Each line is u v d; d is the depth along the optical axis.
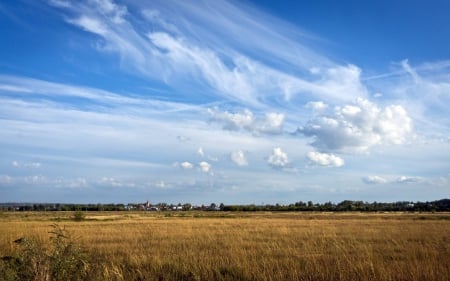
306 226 44.25
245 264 14.53
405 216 85.44
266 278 12.84
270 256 18.64
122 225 47.53
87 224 50.03
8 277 9.57
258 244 24.64
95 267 12.20
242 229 39.03
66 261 10.25
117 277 12.13
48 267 10.06
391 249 21.78
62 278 10.12
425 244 23.77
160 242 26.22
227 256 17.98
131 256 17.52
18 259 10.29
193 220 65.75
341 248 21.59
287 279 13.02
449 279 12.41
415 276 12.57
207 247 23.16
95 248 21.67
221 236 30.64
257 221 59.69
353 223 51.19
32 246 10.29
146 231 36.28
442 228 39.56
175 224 50.22
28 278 9.96
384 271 12.95
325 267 14.58
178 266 14.86
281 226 44.25
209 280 13.17
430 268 13.39
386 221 57.31
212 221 60.31
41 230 33.44
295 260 16.89
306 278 13.19
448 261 15.58
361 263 14.29
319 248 22.00
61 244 10.95
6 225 43.81
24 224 46.78
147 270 14.55
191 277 13.45
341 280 12.48
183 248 22.59
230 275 13.81
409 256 17.81
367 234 32.28
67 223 52.62
